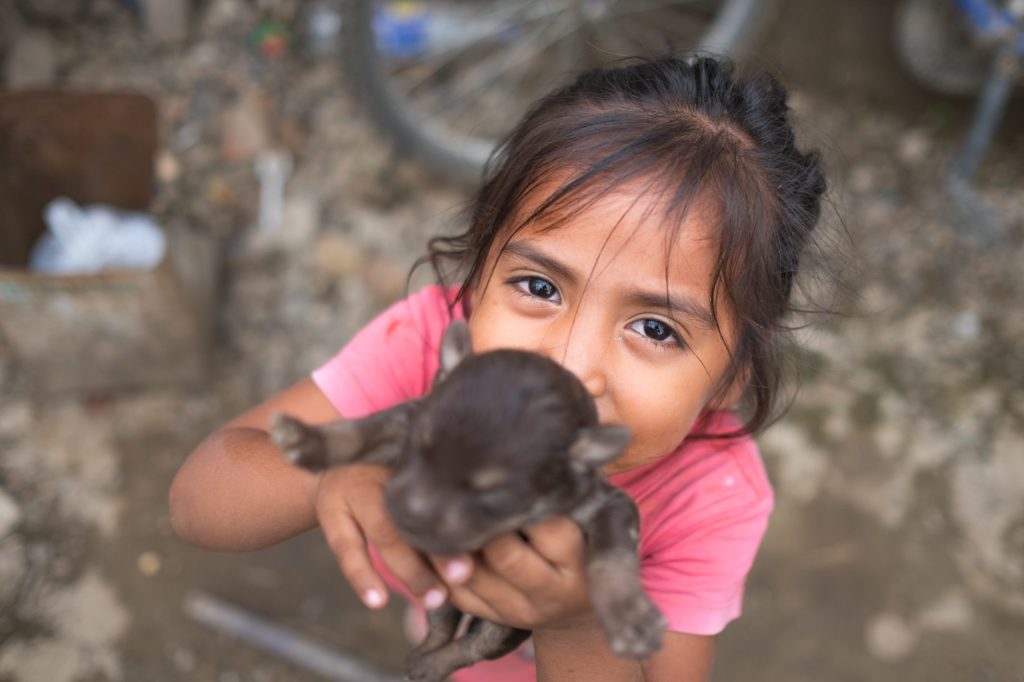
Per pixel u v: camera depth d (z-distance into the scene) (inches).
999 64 214.2
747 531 88.1
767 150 81.8
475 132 231.8
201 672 150.5
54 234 191.9
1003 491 180.2
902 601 166.1
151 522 165.6
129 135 188.1
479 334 76.7
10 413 174.9
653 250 71.8
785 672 157.4
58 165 189.2
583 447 61.1
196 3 242.8
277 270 201.5
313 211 211.0
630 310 72.9
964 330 203.0
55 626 151.1
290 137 221.5
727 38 221.0
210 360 187.2
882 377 194.2
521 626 65.7
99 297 160.2
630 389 73.3
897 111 243.6
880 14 244.5
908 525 175.3
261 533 85.0
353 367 94.7
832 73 246.1
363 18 202.1
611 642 57.9
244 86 228.7
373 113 215.8
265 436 88.9
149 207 195.5
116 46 233.5
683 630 85.6
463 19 238.5
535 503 60.2
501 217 81.3
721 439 90.8
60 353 169.8
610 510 64.1
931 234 218.5
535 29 235.1
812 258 94.7
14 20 229.6
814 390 191.3
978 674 158.1
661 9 242.7
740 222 75.4
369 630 159.6
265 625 155.2
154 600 157.0
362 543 65.0
